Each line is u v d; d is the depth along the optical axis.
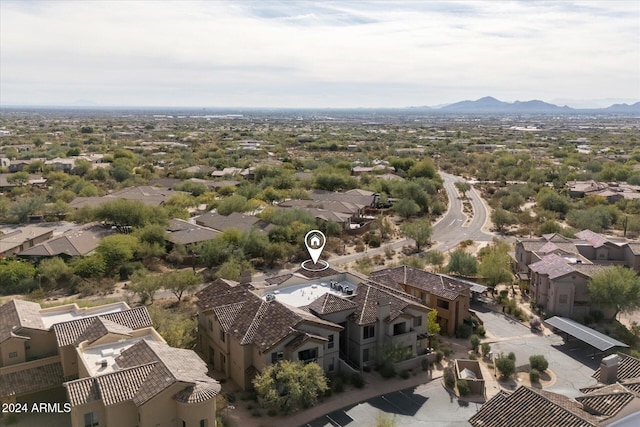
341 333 55.41
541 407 34.56
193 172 170.25
